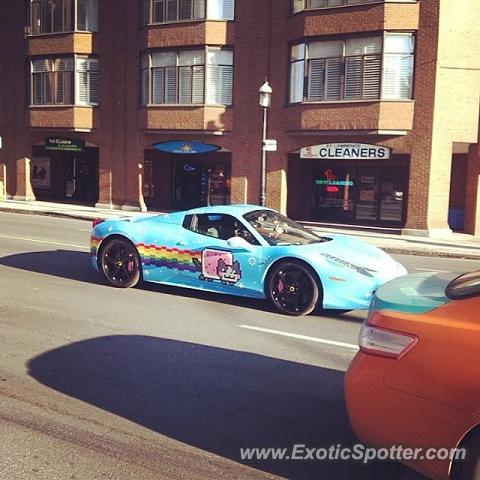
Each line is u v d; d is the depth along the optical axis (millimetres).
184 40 23016
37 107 26344
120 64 25062
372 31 19422
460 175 21797
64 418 4152
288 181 23656
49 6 26094
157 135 24344
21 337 6035
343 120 19984
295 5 21156
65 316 6930
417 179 19438
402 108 19312
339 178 23156
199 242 7934
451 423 2945
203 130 22891
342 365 5457
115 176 25516
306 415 4344
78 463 3525
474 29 19109
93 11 25547
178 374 5117
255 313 7344
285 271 7285
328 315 7367
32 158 28375
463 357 2953
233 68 22781
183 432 4004
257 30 22234
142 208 25031
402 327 3166
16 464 3492
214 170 25969
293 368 5348
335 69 20188
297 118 20891
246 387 4859
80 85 25734
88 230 16922
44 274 9516
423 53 19062
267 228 7852
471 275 3742
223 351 5789
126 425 4082
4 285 8594
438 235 19328
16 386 4711
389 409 3125
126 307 7453
